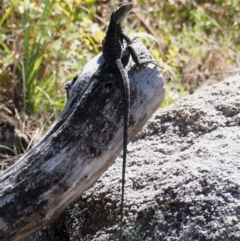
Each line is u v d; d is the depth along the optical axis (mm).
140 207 4805
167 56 9367
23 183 4480
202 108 5484
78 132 4398
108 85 4375
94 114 4375
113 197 5059
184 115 5539
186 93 9305
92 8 10094
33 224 4555
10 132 7840
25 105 8297
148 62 4473
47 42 8773
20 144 7703
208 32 11234
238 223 4273
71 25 9281
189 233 4418
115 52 4531
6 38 8797
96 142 4398
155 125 5680
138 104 4406
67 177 4445
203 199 4516
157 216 4672
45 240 5398
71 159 4426
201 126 5340
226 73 9727
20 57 8469
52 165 4441
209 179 4613
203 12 11078
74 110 4426
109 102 4355
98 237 4941
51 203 4504
